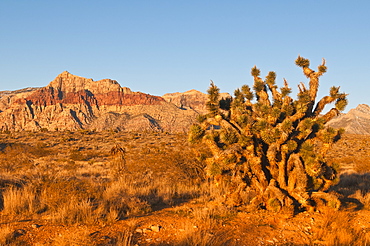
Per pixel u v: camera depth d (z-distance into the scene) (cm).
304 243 649
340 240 652
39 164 2266
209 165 891
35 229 656
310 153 824
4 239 577
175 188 1184
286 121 819
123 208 843
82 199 833
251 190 890
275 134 830
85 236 611
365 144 4466
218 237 640
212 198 1014
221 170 855
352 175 1554
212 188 1125
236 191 878
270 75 956
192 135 898
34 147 3853
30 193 881
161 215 797
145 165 1612
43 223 698
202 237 626
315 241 660
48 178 999
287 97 913
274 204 793
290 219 786
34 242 589
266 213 824
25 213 774
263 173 854
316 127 884
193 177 1413
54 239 600
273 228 725
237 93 973
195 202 959
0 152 3120
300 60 950
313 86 930
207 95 920
